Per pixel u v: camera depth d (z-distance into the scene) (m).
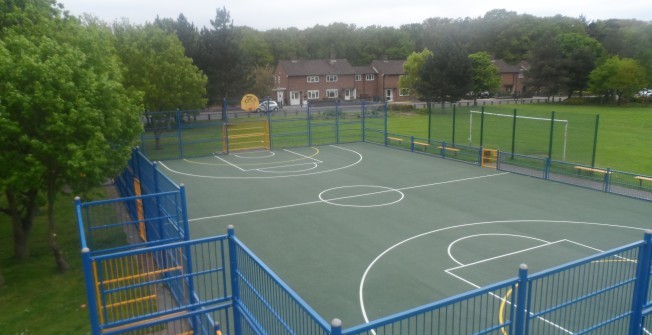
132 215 17.56
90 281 7.07
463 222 17.05
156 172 12.26
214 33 50.25
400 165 27.41
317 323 5.25
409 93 66.12
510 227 16.42
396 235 15.80
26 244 14.85
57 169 13.12
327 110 53.53
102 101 13.53
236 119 49.69
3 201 19.94
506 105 66.56
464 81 57.22
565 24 104.38
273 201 20.19
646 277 7.43
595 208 18.62
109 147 13.62
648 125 44.66
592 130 26.58
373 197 20.58
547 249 14.37
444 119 32.19
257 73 62.09
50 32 15.24
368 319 10.47
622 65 65.44
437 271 12.92
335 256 14.09
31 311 11.41
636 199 19.83
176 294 10.66
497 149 27.48
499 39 101.06
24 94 11.85
